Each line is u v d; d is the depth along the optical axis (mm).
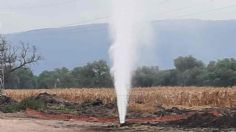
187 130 36562
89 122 47969
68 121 48938
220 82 161125
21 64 98938
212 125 39094
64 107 66500
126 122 45219
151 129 37750
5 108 61500
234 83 159125
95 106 69688
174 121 42344
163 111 60375
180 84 177500
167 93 87188
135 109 61844
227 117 39625
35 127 41281
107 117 54031
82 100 91250
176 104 81188
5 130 38531
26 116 54844
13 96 103750
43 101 69812
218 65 166375
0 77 89375
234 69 163250
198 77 173000
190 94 80938
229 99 74938
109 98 83438
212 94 78188
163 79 177125
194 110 59188
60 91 114562
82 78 194375
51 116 55406
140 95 85438
